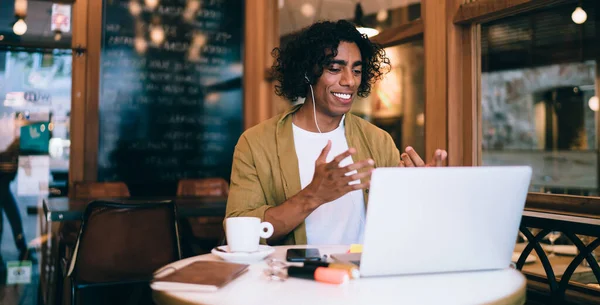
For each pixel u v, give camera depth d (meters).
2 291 3.43
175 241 2.18
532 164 3.28
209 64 4.16
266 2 4.22
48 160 3.72
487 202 1.00
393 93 2.92
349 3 3.30
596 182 3.05
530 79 3.08
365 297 0.88
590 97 3.02
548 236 1.97
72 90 3.76
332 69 1.51
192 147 4.10
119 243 2.09
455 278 1.03
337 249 1.31
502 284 0.98
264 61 4.22
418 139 2.75
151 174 3.97
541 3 2.01
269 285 0.96
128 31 3.90
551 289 1.64
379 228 0.95
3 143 3.64
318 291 0.92
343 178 1.21
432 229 0.98
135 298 2.70
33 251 3.64
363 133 1.67
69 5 3.75
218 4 4.18
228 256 1.14
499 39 2.42
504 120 3.17
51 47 3.70
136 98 3.93
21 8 3.65
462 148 2.39
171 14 4.04
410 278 1.02
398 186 0.93
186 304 0.87
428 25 2.51
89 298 2.79
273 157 1.56
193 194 3.56
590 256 1.54
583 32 2.34
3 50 3.63
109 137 3.85
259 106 4.22
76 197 3.22
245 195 1.53
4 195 3.63
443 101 2.41
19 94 3.67
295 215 1.33
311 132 1.61
